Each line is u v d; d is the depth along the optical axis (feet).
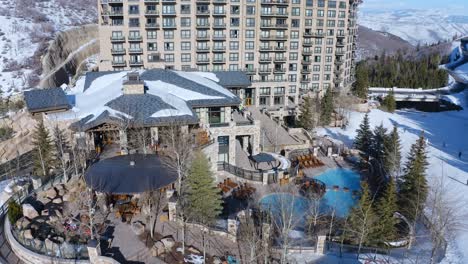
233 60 280.10
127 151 132.46
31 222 97.55
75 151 130.62
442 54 623.77
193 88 165.17
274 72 289.74
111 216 102.58
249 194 132.46
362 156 181.27
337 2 299.99
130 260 86.17
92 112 139.74
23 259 88.07
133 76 150.00
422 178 132.57
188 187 106.11
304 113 227.61
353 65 379.76
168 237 94.12
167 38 266.98
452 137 264.93
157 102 144.46
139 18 260.42
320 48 304.71
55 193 112.47
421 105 374.43
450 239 120.67
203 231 92.27
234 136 156.87
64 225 95.76
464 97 382.01
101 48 262.06
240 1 269.64
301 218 118.62
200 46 273.33
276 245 101.14
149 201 102.53
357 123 270.46
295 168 154.40
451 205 151.94
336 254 102.12
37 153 130.41
